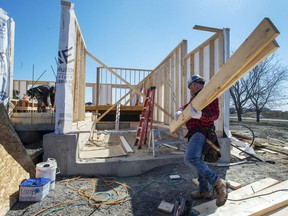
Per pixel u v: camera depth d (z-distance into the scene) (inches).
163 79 304.8
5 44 142.0
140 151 166.6
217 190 75.1
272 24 43.6
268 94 745.6
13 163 97.0
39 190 90.0
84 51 220.2
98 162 128.5
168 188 105.3
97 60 189.9
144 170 135.2
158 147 180.5
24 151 110.1
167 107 281.7
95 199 92.5
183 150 165.0
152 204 88.7
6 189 85.0
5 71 143.7
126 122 339.6
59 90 129.9
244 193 96.1
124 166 131.2
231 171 129.6
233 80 57.8
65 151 124.9
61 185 108.9
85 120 232.1
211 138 78.7
